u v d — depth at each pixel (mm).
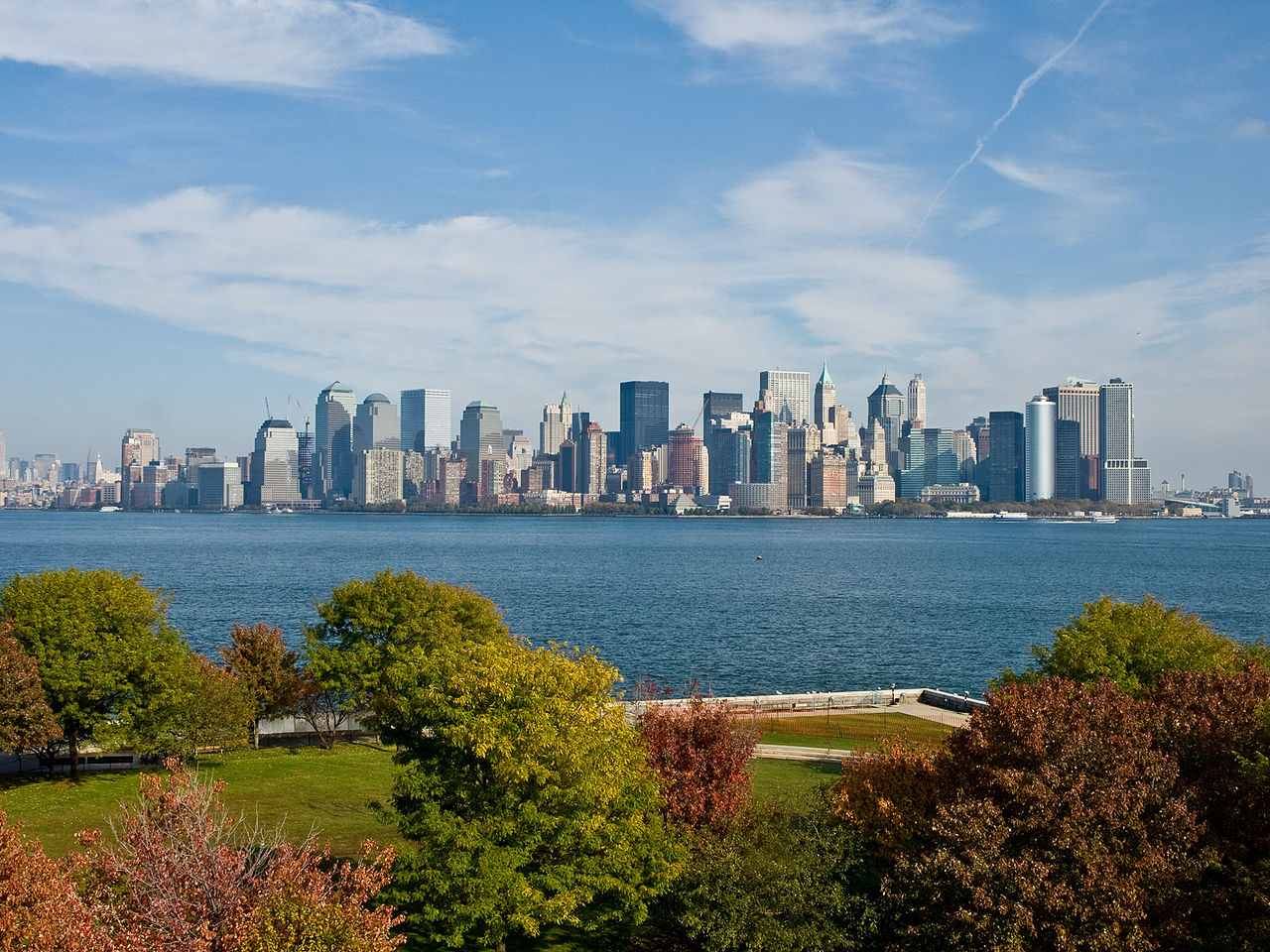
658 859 38375
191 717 62469
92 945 23359
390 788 59062
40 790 57000
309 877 28062
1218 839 35938
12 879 25094
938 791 38906
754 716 76000
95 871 27234
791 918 36500
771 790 57062
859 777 42781
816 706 91062
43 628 59719
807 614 188000
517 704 37188
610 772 37656
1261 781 35594
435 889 35469
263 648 77062
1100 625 63281
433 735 39219
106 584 63812
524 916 34625
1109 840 33719
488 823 35969
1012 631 167375
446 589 76188
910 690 95125
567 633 159875
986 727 39500
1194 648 61969
